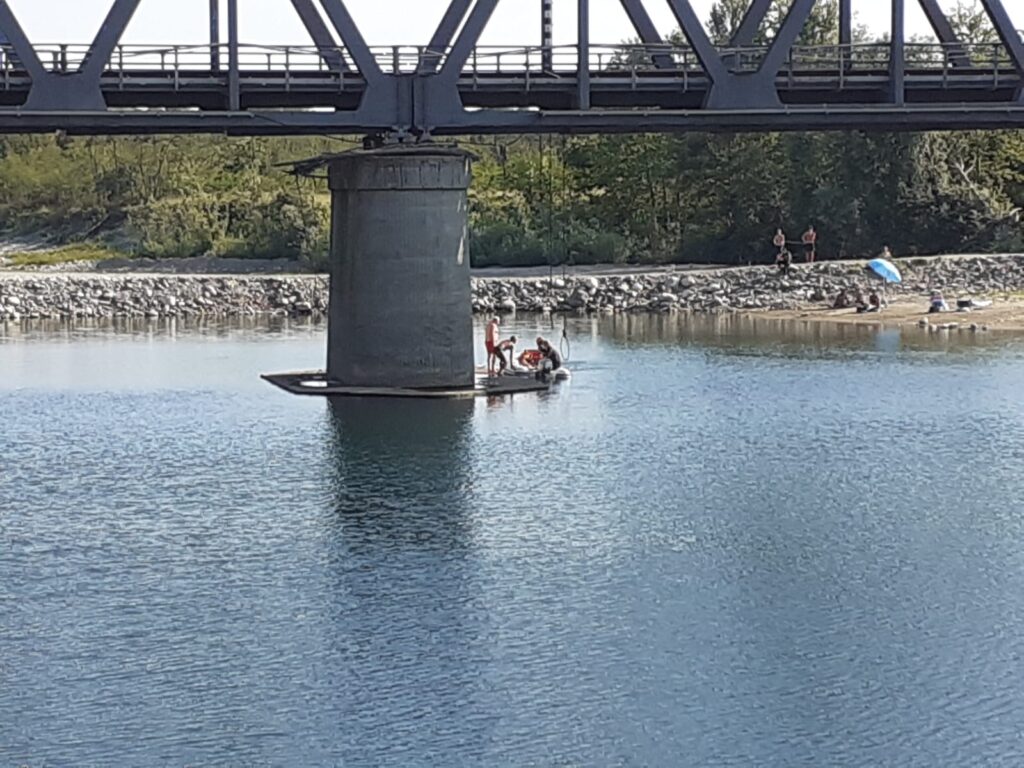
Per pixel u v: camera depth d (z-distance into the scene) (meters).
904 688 23.64
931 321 66.88
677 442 39.59
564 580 28.23
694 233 91.25
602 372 52.06
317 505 33.28
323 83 42.44
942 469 36.53
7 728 22.41
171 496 34.19
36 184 114.12
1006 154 90.50
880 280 75.88
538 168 98.56
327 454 38.06
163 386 49.12
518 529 31.38
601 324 68.94
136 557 29.70
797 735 22.22
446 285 45.34
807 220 87.25
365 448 38.69
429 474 35.97
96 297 76.19
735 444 39.31
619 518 32.22
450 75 42.16
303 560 29.45
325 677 24.03
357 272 45.31
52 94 40.03
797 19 42.06
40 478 36.03
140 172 112.44
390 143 42.91
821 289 75.44
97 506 33.44
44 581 28.34
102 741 22.06
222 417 43.03
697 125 42.34
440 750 21.86
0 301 74.50
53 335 66.31
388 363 45.66
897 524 31.78
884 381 49.59
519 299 76.38
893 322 67.12
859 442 39.59
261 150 114.56
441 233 45.00
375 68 41.91
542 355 50.00
